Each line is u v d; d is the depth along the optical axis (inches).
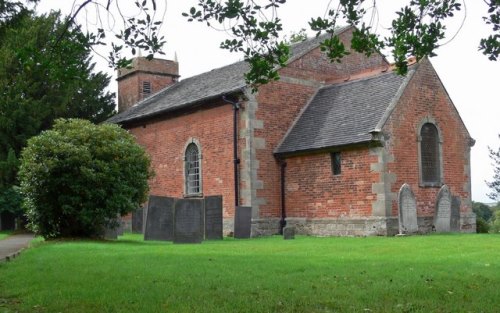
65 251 543.8
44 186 733.9
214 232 812.0
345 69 1091.9
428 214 872.3
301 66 1023.0
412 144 866.8
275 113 971.3
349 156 860.0
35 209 753.0
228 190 970.1
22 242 818.8
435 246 572.7
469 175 951.6
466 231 934.4
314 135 924.6
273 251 543.8
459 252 506.6
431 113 902.4
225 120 983.0
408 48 311.4
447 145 923.4
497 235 772.6
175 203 716.0
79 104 1485.0
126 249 569.6
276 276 361.1
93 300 290.2
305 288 318.0
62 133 767.7
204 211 812.6
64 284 339.6
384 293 302.5
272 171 955.3
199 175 1034.7
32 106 1325.0
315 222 900.6
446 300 287.7
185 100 1083.9
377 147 824.3
